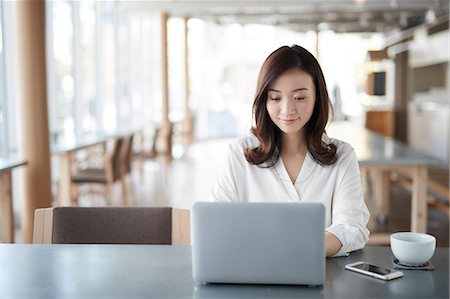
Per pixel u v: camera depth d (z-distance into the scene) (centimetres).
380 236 477
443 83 1134
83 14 827
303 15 1018
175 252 161
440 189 517
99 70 897
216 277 132
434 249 149
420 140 1098
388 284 133
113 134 777
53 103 696
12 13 559
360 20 1035
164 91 1127
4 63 560
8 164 436
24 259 155
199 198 692
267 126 173
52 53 692
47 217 197
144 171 920
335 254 154
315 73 164
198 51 1535
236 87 1574
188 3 955
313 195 174
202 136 1561
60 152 554
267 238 129
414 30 897
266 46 1532
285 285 132
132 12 1097
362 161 439
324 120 171
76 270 145
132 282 136
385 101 1262
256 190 178
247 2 926
